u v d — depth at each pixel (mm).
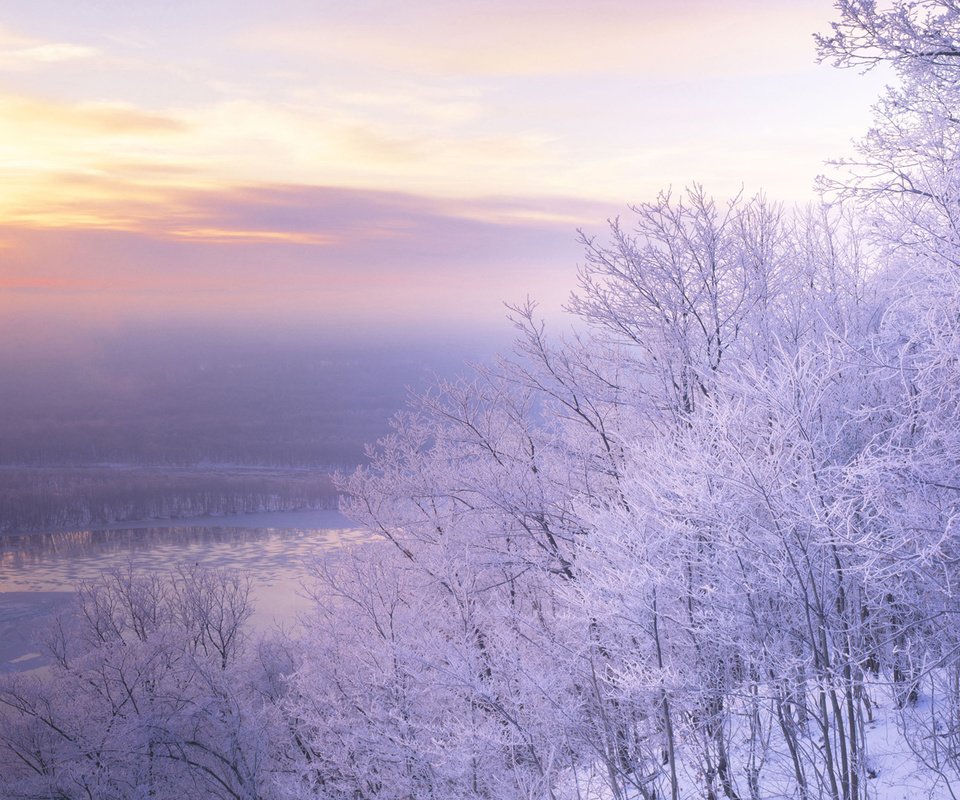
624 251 11203
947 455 6309
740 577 7184
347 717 13906
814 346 9406
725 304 11016
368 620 14438
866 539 6168
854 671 7062
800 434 7191
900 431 6750
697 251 10992
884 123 8508
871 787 7184
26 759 20844
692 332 11055
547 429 13188
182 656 21422
